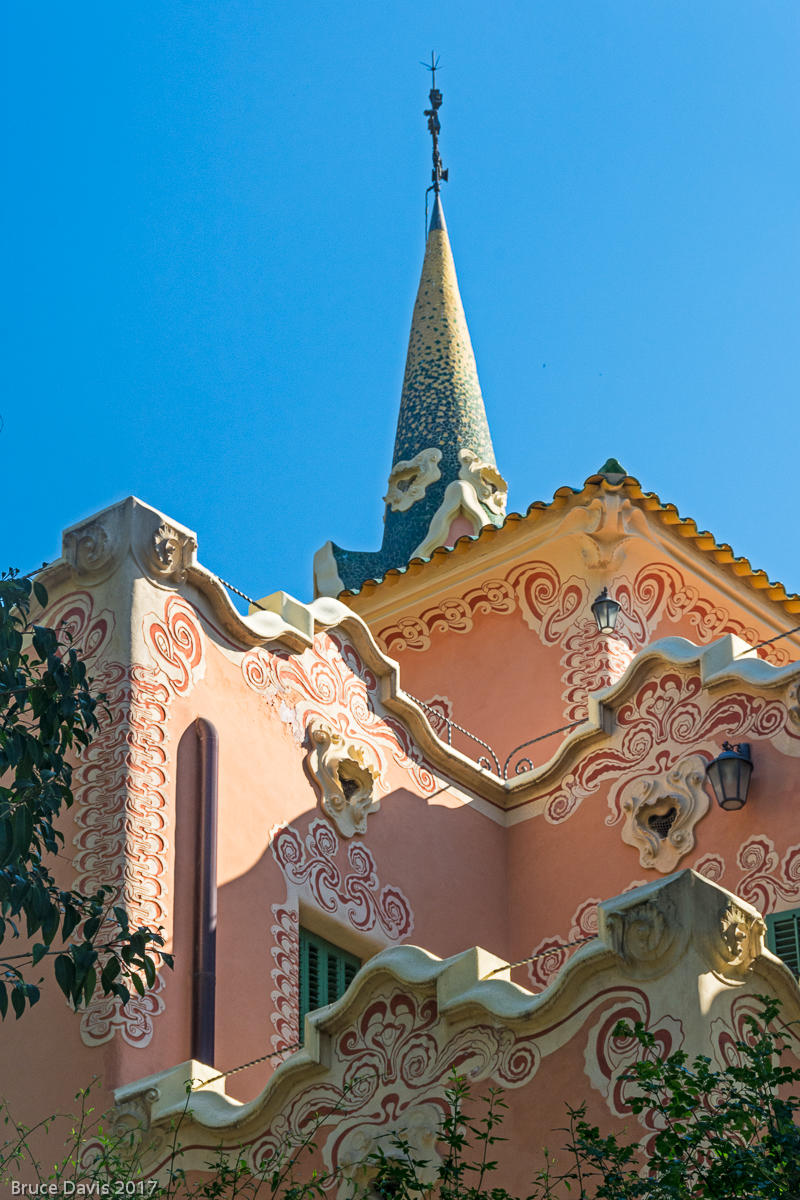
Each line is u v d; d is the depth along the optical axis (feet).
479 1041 31.09
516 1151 29.68
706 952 29.68
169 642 40.19
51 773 37.45
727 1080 27.89
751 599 59.36
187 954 37.19
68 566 40.86
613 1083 29.22
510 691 57.06
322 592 66.85
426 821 45.98
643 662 46.98
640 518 56.59
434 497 67.87
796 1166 26.18
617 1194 26.35
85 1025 35.60
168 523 40.88
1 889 29.43
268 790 41.24
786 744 43.09
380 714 46.09
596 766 47.34
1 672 31.35
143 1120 34.14
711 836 43.80
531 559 57.93
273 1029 38.52
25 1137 34.65
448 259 76.69
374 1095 31.83
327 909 41.65
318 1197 31.35
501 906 47.24
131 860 37.01
